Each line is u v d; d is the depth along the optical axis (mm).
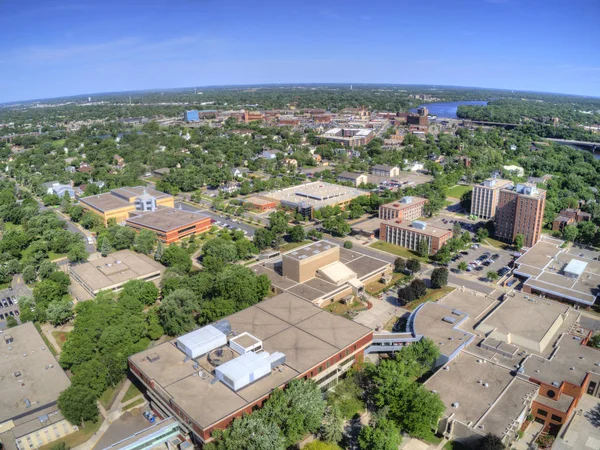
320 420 149750
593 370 178375
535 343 193875
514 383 171750
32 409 161500
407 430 151875
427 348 183875
